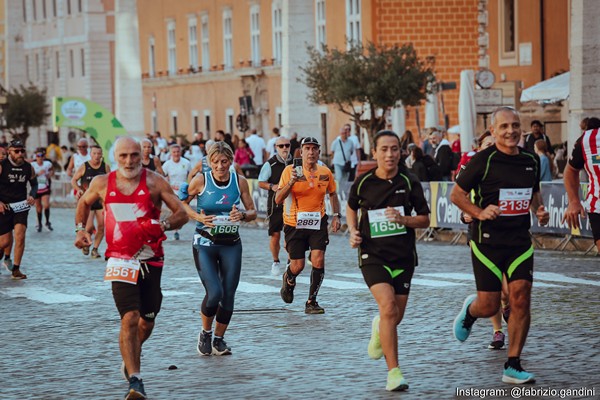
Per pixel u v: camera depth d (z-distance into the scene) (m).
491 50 101.44
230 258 27.47
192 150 88.50
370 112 88.25
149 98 164.88
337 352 27.27
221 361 26.62
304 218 33.91
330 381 23.88
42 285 42.56
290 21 89.19
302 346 28.25
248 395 22.75
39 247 59.94
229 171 27.72
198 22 148.62
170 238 63.97
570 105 57.59
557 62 94.25
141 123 116.12
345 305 35.12
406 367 25.02
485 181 23.53
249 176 90.00
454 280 40.47
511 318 23.08
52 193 109.56
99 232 53.06
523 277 23.23
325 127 113.25
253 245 58.06
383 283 23.20
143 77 165.00
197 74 148.00
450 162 64.94
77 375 25.56
